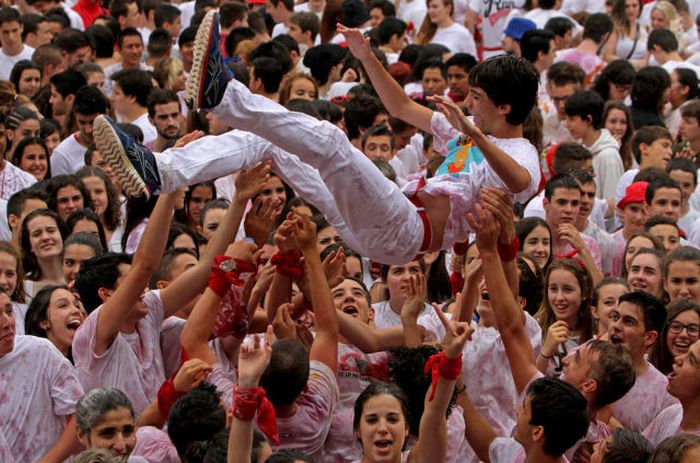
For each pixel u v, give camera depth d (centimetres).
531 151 1302
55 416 1300
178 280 1369
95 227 1714
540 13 3175
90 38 2791
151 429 1235
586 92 2283
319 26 2997
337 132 1240
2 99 2256
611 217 2184
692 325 1404
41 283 1598
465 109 2142
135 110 2361
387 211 1280
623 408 1384
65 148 2191
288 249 1344
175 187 1225
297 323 1404
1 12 2731
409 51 2616
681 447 1096
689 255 1582
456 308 1372
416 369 1268
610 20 2844
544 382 1170
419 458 1185
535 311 1583
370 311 1467
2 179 1966
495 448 1259
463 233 1334
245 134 1283
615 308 1416
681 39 3175
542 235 1716
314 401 1250
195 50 1162
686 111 2311
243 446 1073
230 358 1387
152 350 1360
